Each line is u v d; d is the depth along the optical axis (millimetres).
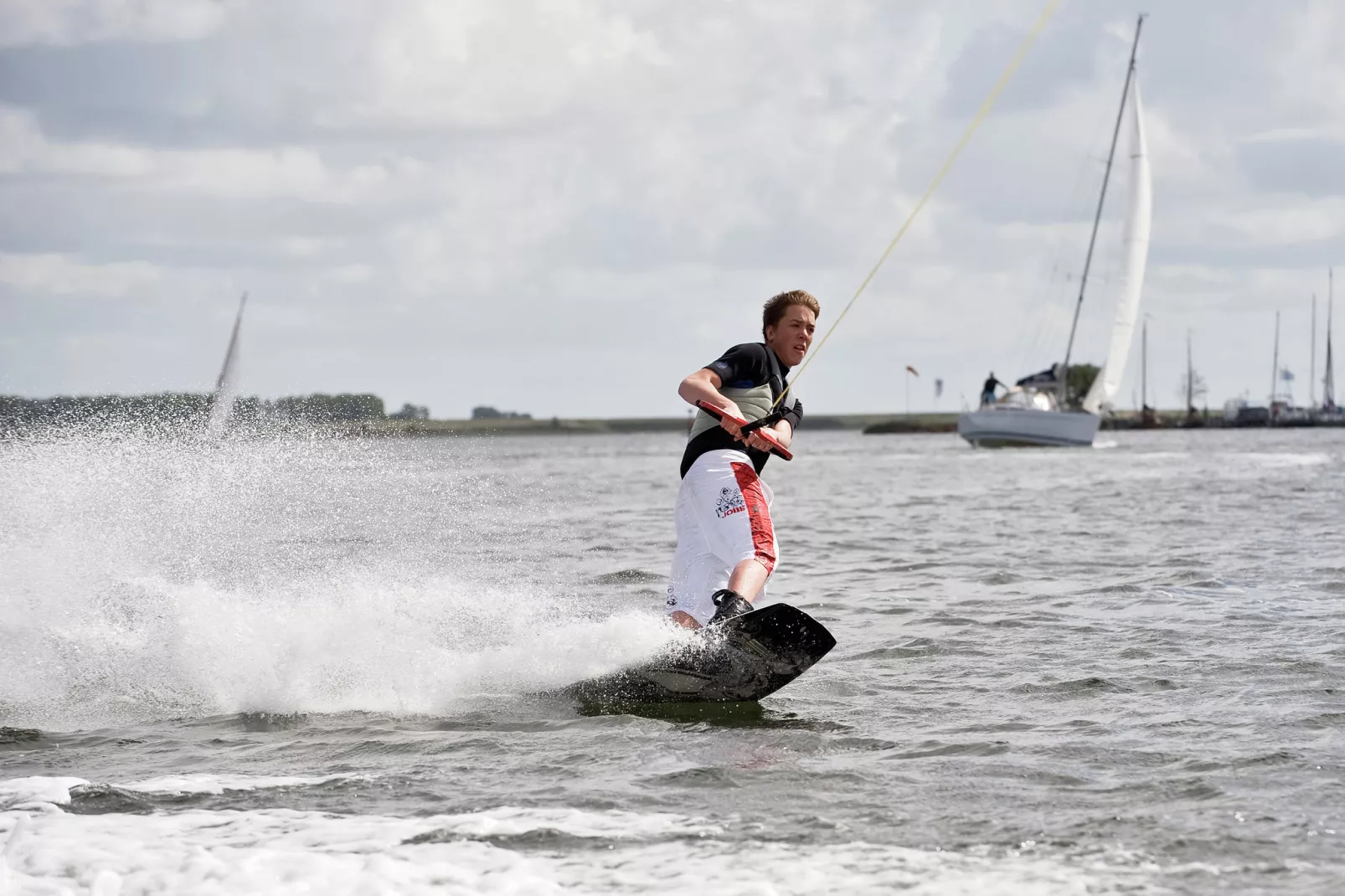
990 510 58344
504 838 11070
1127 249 187000
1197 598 27156
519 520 52812
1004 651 21203
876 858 10469
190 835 11227
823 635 16016
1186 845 10758
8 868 10336
